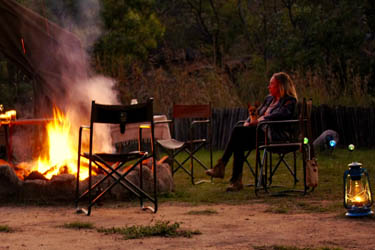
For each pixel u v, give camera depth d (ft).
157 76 47.29
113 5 75.66
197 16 96.12
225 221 15.87
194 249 12.19
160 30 80.89
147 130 27.84
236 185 23.11
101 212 18.22
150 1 80.33
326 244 12.52
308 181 21.12
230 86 49.62
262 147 21.24
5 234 14.33
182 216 16.97
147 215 17.39
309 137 21.49
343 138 43.86
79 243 13.06
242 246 12.44
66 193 20.13
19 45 26.14
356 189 16.20
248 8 90.74
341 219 15.71
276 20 68.33
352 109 43.86
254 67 70.49
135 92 47.34
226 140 44.75
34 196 20.13
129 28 75.66
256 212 17.57
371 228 14.25
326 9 68.39
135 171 21.47
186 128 45.21
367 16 66.85
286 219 15.99
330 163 32.58
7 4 25.53
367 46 67.67
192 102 46.26
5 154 28.66
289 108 22.15
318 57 61.21
